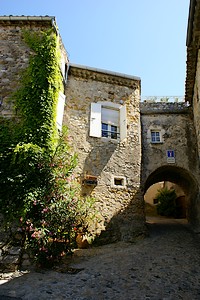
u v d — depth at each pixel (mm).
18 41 6367
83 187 6527
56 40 6309
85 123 7285
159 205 15922
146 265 4453
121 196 6844
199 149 8125
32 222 4348
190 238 7152
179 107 9562
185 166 8602
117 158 7254
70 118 7125
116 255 5105
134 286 3477
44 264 4203
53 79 5883
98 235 6070
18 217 4363
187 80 8047
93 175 6746
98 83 8000
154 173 8922
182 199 14078
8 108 5496
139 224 6762
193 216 9484
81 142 6992
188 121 9203
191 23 5871
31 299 2938
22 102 5504
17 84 5785
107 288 3375
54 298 2990
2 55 6180
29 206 4398
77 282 3564
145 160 8688
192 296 3201
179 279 3803
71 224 4652
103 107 7797
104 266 4355
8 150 4934
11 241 4254
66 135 6266
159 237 7188
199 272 4148
